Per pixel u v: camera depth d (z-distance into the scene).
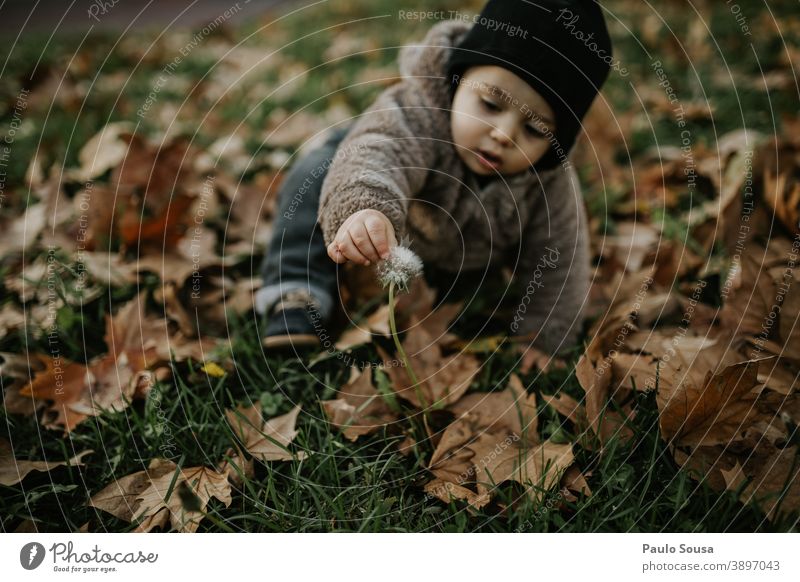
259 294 1.53
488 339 1.50
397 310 1.54
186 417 1.27
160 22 4.11
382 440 1.21
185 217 1.91
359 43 3.52
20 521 1.11
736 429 1.13
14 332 1.54
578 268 1.55
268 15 4.21
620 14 3.60
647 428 1.21
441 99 1.43
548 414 1.29
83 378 1.33
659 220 1.93
